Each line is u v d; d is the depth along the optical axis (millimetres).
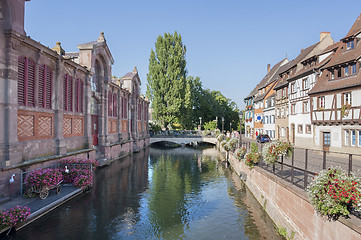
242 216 10477
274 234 8750
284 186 8641
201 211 11070
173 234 8727
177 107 47562
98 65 22250
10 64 10453
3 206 9266
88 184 12695
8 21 10344
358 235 4887
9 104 10359
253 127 48094
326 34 28047
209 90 72062
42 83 13195
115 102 26797
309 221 6809
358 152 17562
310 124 23969
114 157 25109
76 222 9172
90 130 19062
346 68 18828
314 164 10289
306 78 24766
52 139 13844
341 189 5438
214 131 48094
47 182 10445
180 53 47938
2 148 10055
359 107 17328
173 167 22469
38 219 9047
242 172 16141
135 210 10883
